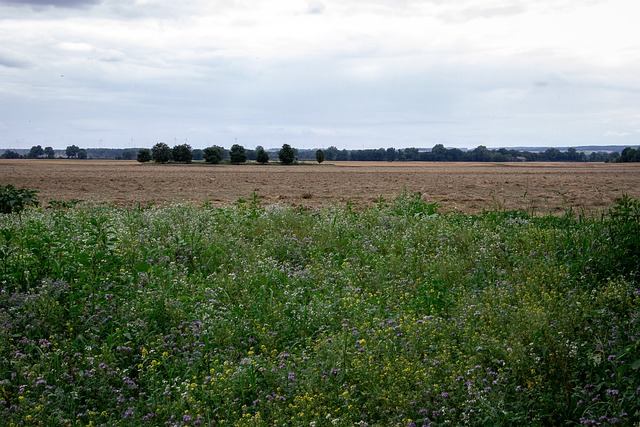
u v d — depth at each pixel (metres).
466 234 12.05
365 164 137.50
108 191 34.16
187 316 7.57
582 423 5.18
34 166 99.00
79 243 9.87
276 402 5.67
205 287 8.84
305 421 5.29
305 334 7.34
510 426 5.25
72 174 63.56
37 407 5.42
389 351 6.42
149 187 38.66
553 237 10.94
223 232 12.89
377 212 15.11
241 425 5.27
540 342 6.43
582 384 5.86
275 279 9.30
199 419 5.46
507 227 12.91
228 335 7.12
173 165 113.81
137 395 6.07
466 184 43.50
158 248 10.43
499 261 10.41
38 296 7.52
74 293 7.88
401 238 12.28
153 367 6.20
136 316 7.42
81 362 6.47
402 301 8.45
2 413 5.40
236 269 9.92
